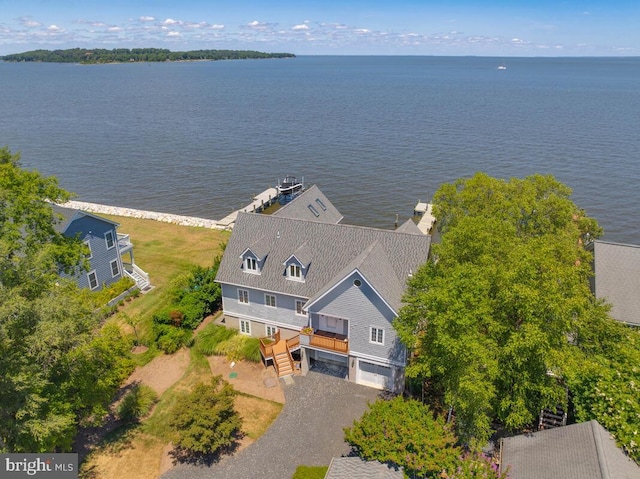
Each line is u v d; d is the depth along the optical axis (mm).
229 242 39781
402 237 35625
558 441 22734
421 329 27391
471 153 105938
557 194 40875
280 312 37625
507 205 36812
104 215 72250
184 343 38656
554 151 105000
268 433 29875
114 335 31594
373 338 32344
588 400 24688
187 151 112812
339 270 35625
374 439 23062
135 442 29328
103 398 28547
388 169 96688
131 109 178750
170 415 31328
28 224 33875
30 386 22031
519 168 93688
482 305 22672
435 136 124500
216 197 83438
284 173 96062
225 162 103812
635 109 163875
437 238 66125
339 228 37469
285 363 35844
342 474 22609
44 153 109938
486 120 146375
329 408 32000
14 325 22203
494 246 26953
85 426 27969
